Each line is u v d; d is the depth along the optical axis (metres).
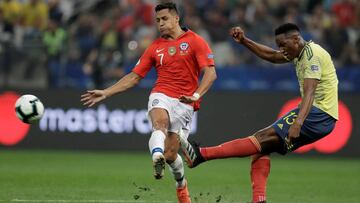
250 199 36.25
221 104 64.31
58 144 65.44
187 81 30.02
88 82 66.56
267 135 29.75
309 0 71.88
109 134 64.88
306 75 29.25
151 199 35.41
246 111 64.00
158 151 27.89
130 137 64.69
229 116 64.19
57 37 68.12
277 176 48.22
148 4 72.19
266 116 63.94
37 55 65.88
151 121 29.58
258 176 29.91
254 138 29.73
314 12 70.81
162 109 29.52
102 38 68.44
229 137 64.12
